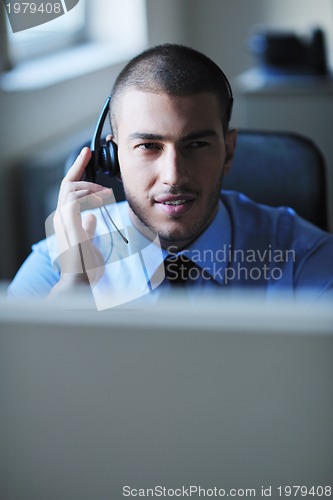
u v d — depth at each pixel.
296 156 1.52
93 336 0.60
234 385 0.59
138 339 0.60
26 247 3.10
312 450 0.59
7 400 0.62
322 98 3.58
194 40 5.07
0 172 2.94
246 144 1.54
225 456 0.61
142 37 4.24
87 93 3.66
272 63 3.83
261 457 0.60
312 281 1.28
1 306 0.61
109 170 1.20
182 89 1.03
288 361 0.58
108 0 4.17
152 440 0.61
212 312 0.58
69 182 1.19
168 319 0.59
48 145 3.28
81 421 0.62
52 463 0.63
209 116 1.06
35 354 0.61
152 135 1.05
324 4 4.86
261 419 0.59
